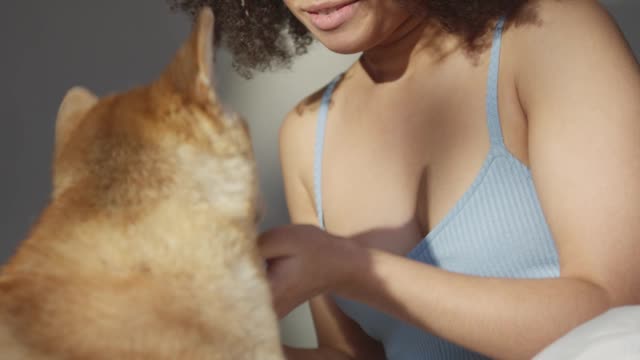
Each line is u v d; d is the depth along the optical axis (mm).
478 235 1208
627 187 1049
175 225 904
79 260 882
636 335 835
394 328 1326
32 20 2227
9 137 2252
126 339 830
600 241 1035
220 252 918
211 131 941
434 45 1299
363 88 1385
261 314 928
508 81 1199
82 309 840
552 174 1085
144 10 2199
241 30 1564
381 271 1019
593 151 1068
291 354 1384
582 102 1096
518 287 1015
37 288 855
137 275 876
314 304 1476
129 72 2213
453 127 1259
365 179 1338
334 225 1371
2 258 2258
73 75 2229
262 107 2162
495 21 1241
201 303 886
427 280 1018
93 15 2213
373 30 1234
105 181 926
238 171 954
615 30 1166
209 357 863
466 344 1022
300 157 1454
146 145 926
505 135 1212
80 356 809
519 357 1010
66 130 1020
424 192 1273
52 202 955
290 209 1499
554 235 1087
